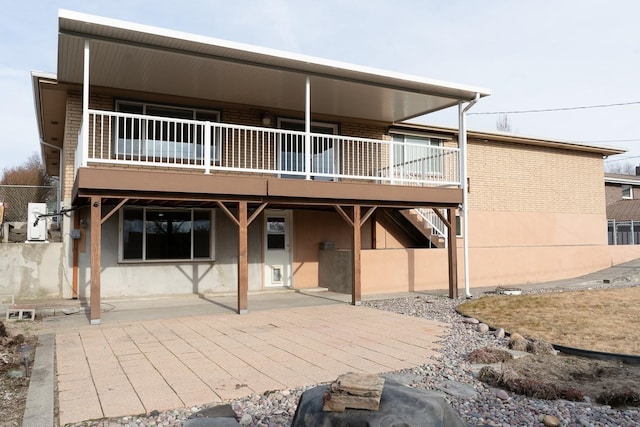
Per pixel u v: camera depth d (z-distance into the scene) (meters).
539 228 16.56
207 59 8.60
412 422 2.55
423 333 7.18
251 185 8.80
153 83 10.09
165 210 11.06
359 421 2.56
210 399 4.27
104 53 8.34
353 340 6.68
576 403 4.31
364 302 10.30
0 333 6.64
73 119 10.20
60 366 5.31
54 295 10.20
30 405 4.05
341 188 9.72
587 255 16.31
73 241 10.28
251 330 7.34
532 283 14.50
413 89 10.60
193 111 11.38
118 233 10.56
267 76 9.66
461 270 13.44
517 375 4.91
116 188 7.68
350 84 10.17
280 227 12.52
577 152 17.72
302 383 4.73
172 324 7.78
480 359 5.66
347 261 11.88
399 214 13.61
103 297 10.37
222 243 11.62
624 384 4.84
